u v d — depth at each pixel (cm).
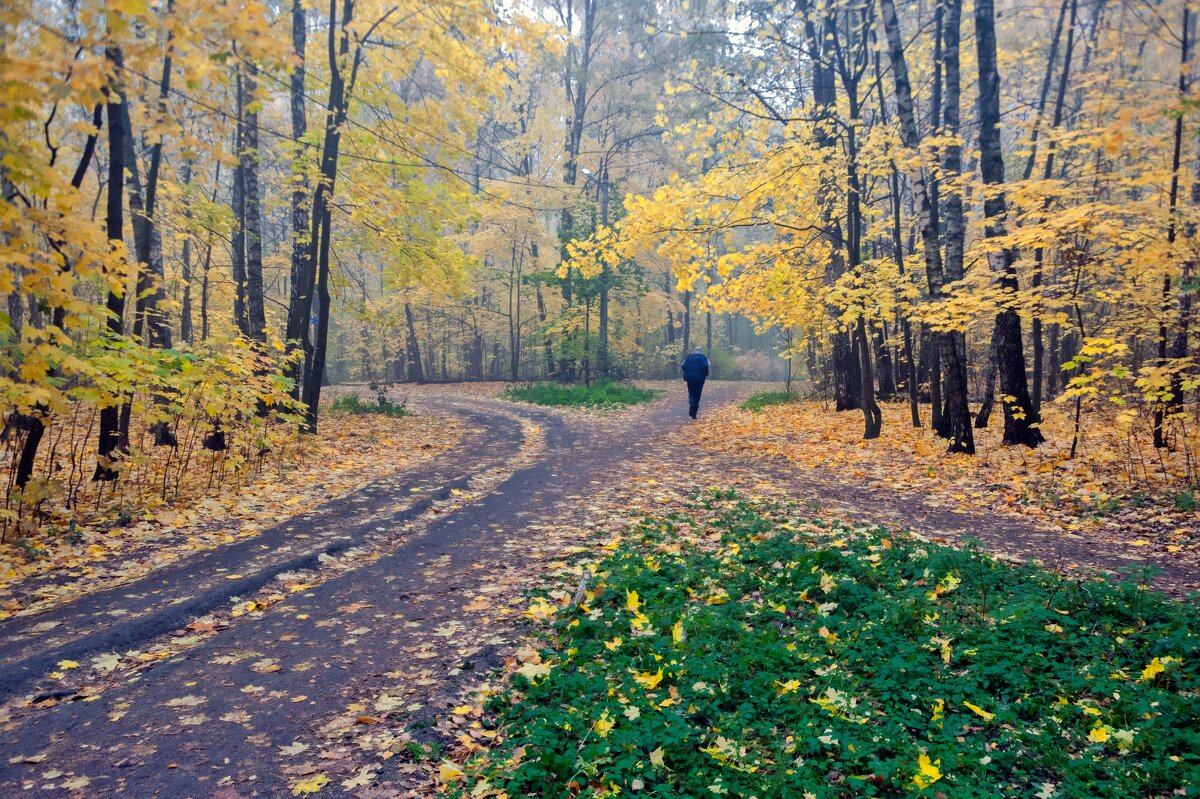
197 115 758
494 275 3466
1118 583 543
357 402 2048
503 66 1409
